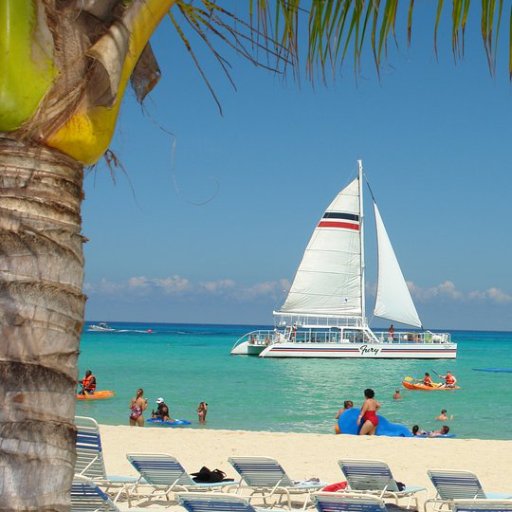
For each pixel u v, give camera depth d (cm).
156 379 6544
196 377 6844
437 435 2912
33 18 326
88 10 342
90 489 1125
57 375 327
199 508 1065
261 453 1983
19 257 324
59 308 330
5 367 317
